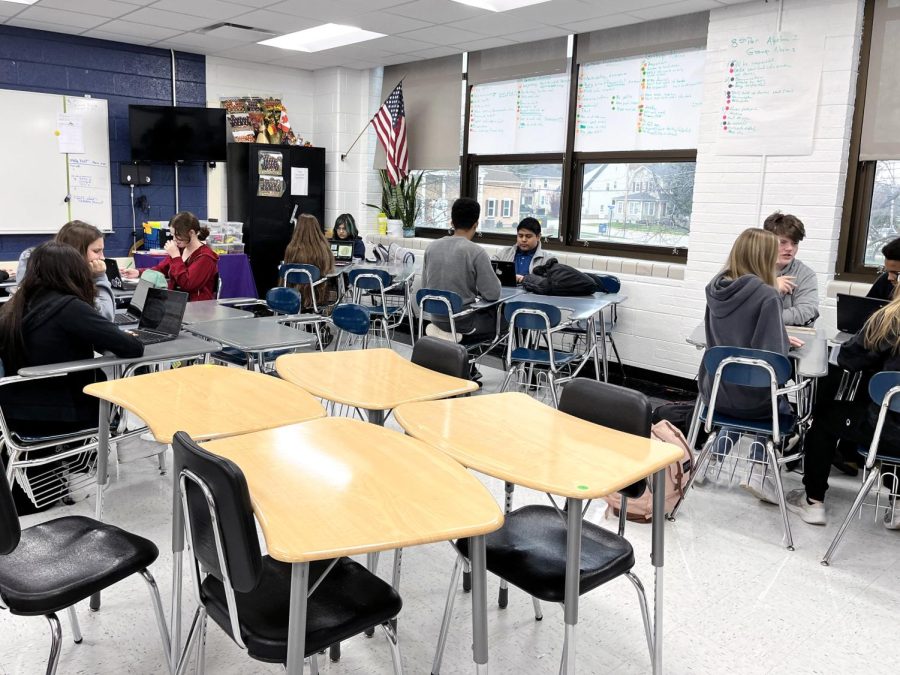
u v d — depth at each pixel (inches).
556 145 247.6
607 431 82.9
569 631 67.5
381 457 72.9
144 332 131.6
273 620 62.8
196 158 270.8
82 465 124.2
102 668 82.2
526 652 87.7
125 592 97.7
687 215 219.1
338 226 290.5
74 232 130.0
